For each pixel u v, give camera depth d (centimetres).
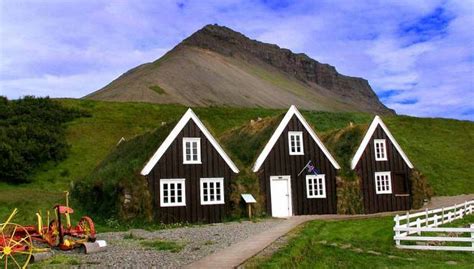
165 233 2572
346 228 2770
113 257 1788
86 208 3472
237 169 3366
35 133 6084
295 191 3547
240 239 2180
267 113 8419
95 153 6250
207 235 2400
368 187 3819
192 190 3194
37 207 3738
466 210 3475
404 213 3638
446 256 2116
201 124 3309
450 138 7738
